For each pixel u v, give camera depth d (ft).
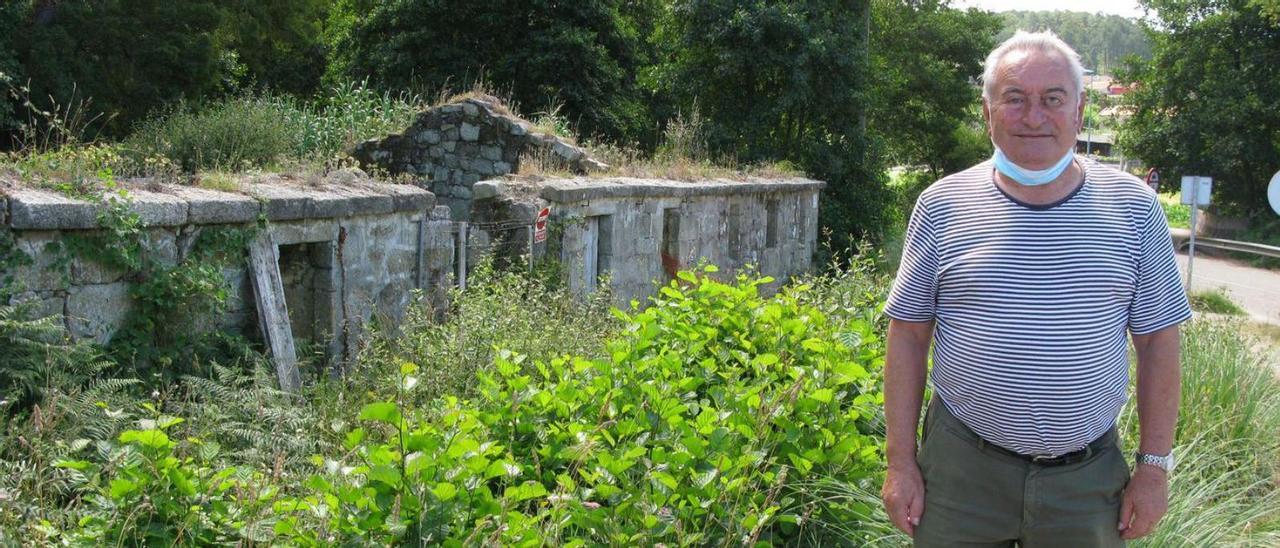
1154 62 122.21
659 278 44.96
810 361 17.93
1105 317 10.19
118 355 20.83
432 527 11.25
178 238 22.35
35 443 14.43
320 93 97.04
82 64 71.92
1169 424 10.61
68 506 13.37
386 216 28.22
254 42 94.17
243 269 23.86
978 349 10.43
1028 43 10.41
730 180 53.11
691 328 18.65
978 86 111.65
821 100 81.46
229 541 12.03
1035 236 10.25
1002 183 10.62
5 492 12.61
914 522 11.28
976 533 11.03
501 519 11.69
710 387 17.46
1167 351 10.57
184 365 21.86
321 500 12.07
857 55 81.00
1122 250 10.18
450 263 31.14
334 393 21.03
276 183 26.40
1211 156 116.06
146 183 23.35
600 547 12.38
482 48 85.97
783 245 61.26
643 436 14.46
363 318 27.45
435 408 15.58
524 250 34.01
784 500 14.17
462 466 12.01
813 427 15.37
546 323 23.86
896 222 92.48
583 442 13.43
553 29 83.51
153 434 12.00
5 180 20.39
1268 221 117.19
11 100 67.15
